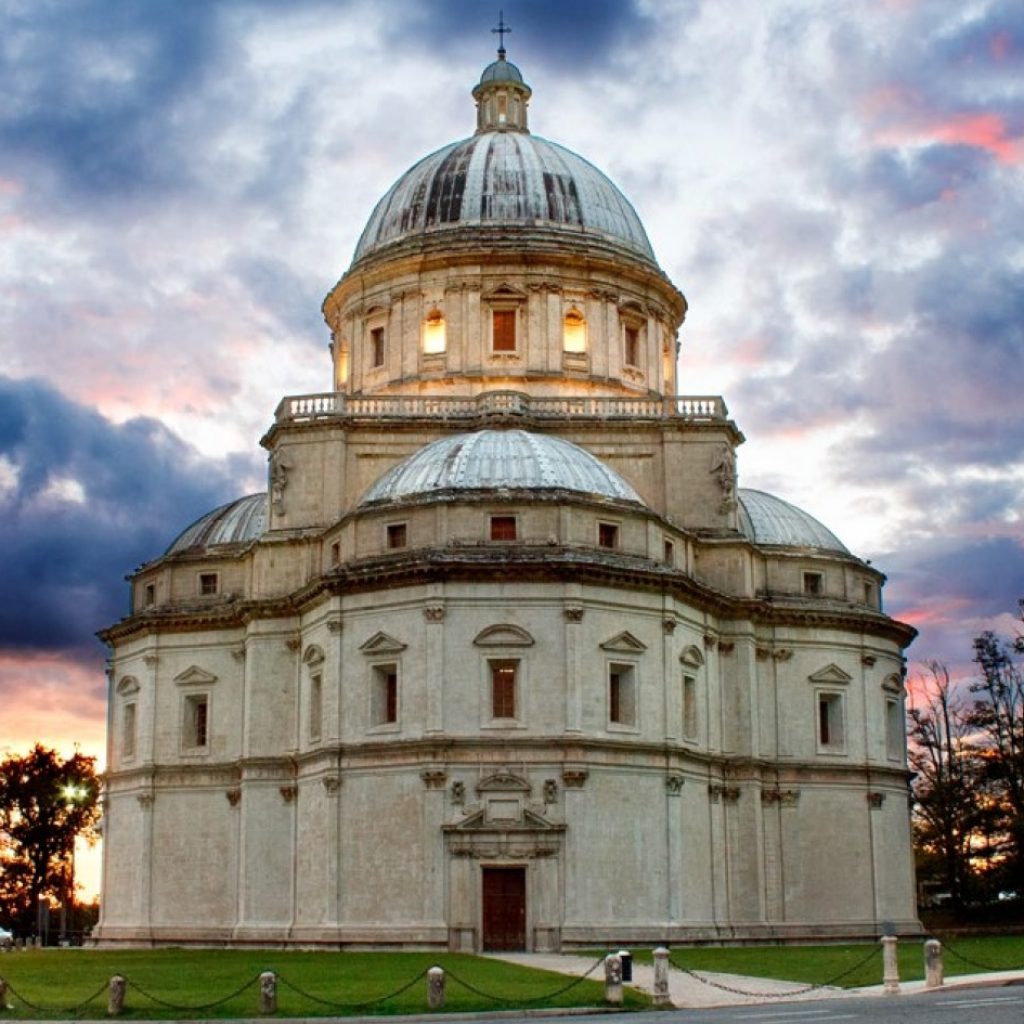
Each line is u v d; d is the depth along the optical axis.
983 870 99.69
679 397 78.88
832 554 83.00
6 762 125.38
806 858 76.69
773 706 78.19
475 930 63.41
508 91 94.19
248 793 73.69
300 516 76.06
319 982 46.53
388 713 67.69
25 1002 40.91
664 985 40.75
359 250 89.81
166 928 77.88
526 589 66.62
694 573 75.81
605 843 65.00
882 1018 33.56
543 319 82.25
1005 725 99.00
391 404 78.81
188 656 81.31
